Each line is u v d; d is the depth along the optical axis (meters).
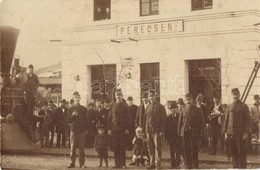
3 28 15.98
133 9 19.38
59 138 17.09
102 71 20.38
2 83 16.33
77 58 20.84
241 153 10.80
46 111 17.16
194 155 11.32
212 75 17.64
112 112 11.97
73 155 12.20
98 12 20.56
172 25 18.34
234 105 10.82
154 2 19.06
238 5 17.11
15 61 17.03
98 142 12.27
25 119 17.16
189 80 18.14
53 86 23.17
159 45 18.66
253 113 14.27
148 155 12.26
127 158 13.73
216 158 12.80
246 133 10.72
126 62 19.42
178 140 11.90
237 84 17.06
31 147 16.09
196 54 17.83
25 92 17.27
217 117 13.70
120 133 11.88
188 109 11.34
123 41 19.58
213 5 17.59
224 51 17.33
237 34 17.14
